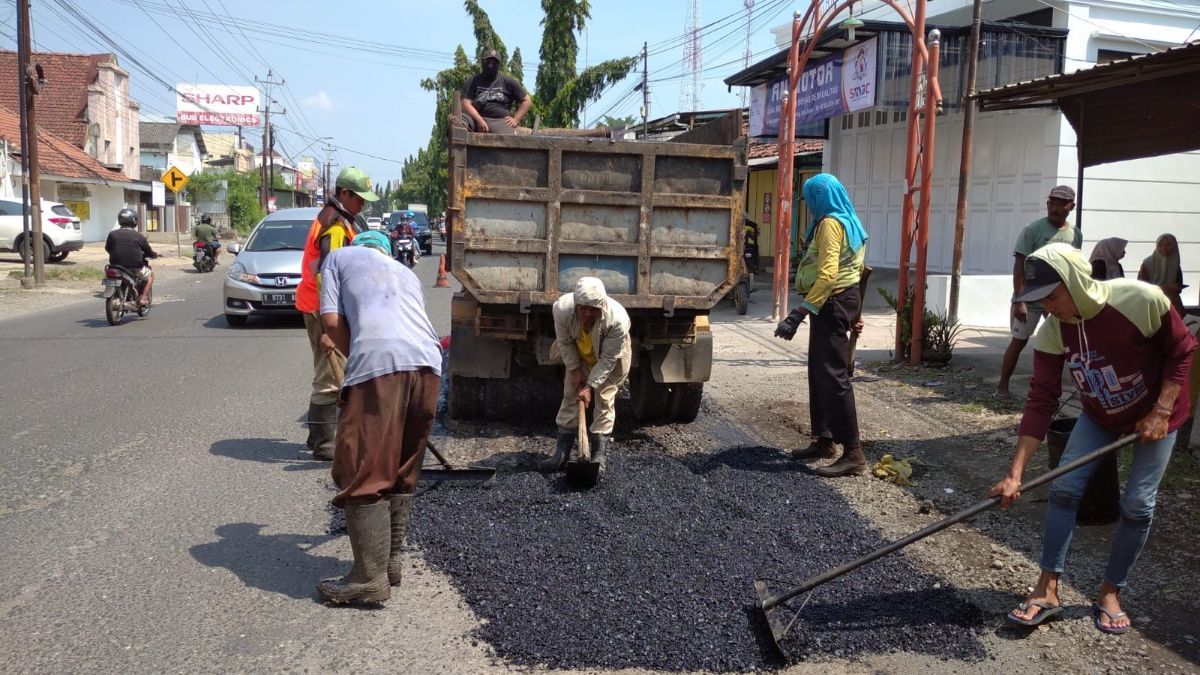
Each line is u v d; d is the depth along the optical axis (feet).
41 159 98.63
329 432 20.02
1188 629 12.53
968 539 15.76
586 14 85.25
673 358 22.15
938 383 28.14
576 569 14.05
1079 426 12.88
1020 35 39.96
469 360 21.83
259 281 41.19
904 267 31.24
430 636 12.16
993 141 46.62
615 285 20.94
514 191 20.22
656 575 13.87
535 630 12.17
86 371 30.50
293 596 13.30
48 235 80.43
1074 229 24.50
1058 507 12.51
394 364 12.76
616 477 18.47
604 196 20.42
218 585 13.62
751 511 16.69
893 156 55.16
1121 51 43.88
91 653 11.53
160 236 137.80
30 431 22.25
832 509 16.97
